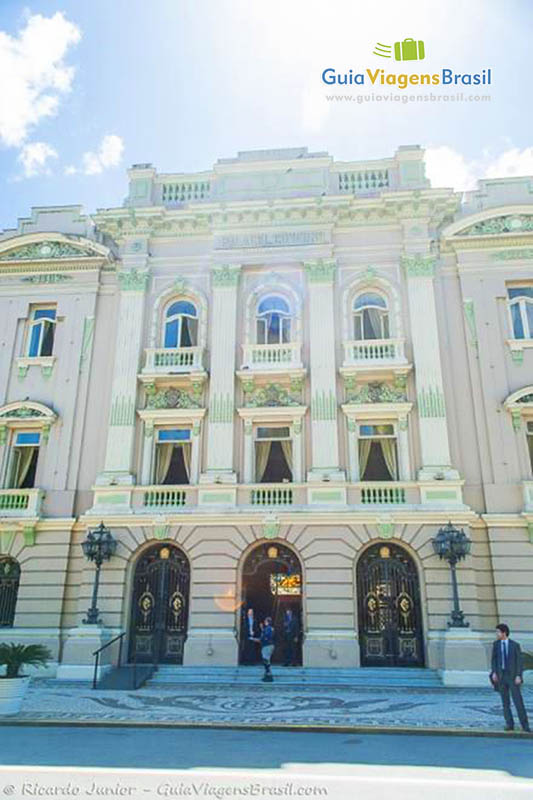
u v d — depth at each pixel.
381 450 20.22
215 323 21.48
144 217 22.64
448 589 17.75
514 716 11.70
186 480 20.47
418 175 22.45
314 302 21.39
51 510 20.27
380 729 10.38
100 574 18.92
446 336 20.88
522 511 18.59
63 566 19.61
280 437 20.47
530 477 19.11
